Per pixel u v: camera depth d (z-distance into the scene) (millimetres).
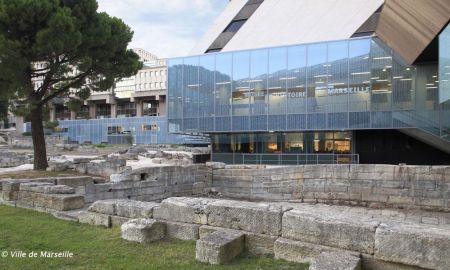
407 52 22922
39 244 5984
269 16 36781
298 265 4914
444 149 25156
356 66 26562
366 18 31359
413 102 24766
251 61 29875
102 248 5750
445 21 15180
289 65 28625
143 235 5984
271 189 16953
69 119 84375
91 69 16438
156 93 80562
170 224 6359
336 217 5277
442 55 16312
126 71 17359
